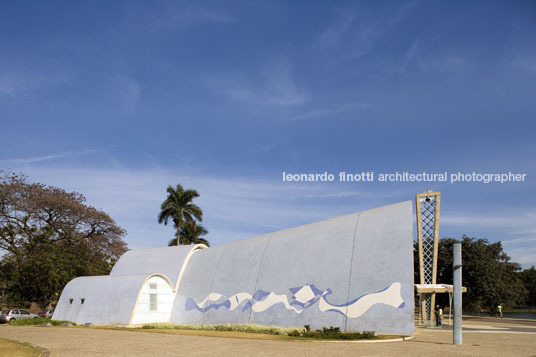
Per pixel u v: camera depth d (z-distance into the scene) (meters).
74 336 21.95
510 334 24.58
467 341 20.39
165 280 35.28
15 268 49.28
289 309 27.81
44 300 52.72
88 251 54.03
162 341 19.38
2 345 16.69
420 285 31.81
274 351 15.78
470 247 52.97
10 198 49.34
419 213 37.56
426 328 30.08
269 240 33.38
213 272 34.75
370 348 17.08
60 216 53.38
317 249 29.33
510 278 55.72
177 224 58.94
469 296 51.00
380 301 24.58
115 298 33.00
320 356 14.43
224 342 19.05
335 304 26.05
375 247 26.66
